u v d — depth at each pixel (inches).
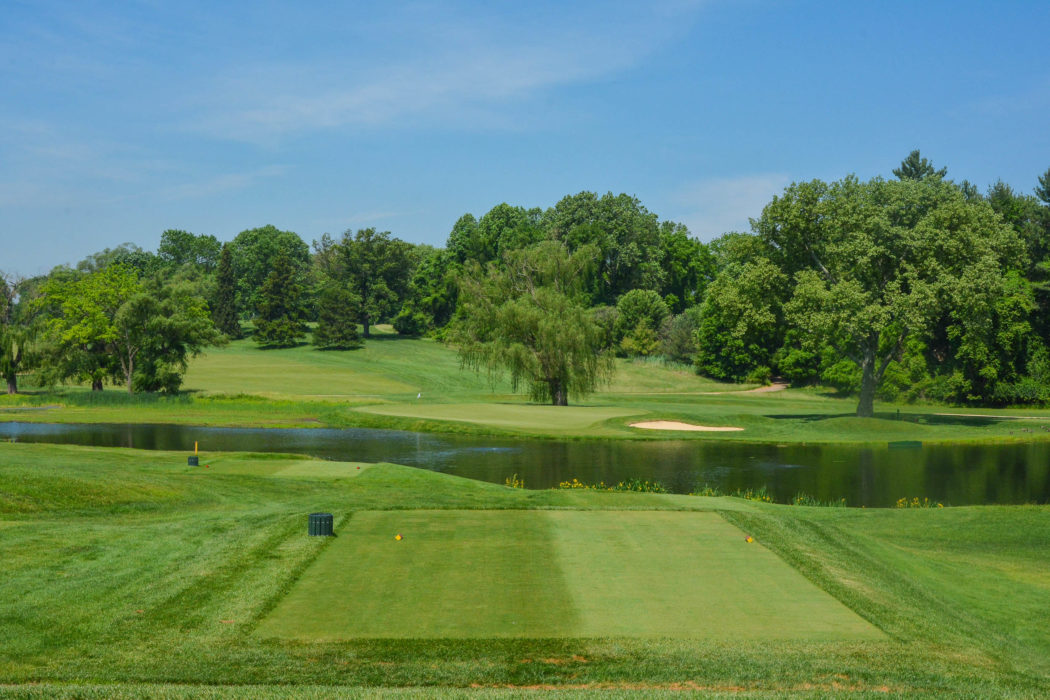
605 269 5595.5
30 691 382.3
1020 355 3297.2
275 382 3836.1
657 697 388.5
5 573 583.2
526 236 5816.9
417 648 456.4
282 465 1321.4
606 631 485.7
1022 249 2377.0
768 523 780.0
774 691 409.7
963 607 634.8
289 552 646.5
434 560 629.9
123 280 3371.1
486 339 2778.1
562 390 2770.7
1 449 1370.6
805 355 4037.9
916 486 1419.8
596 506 928.3
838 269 2338.8
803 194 2347.4
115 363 3253.0
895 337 2522.1
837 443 1979.6
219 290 6097.4
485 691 392.5
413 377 4220.0
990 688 430.9
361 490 1107.9
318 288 6540.4
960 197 2316.7
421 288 6333.7
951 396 3299.7
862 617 523.8
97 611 508.7
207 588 553.9
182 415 2517.2
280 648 454.6
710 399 3390.7
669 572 605.3
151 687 392.8
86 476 965.8
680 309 5767.7
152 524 776.3
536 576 590.6
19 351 3127.5
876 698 400.8
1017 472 1571.1
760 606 536.7
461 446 1872.5
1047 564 808.3
